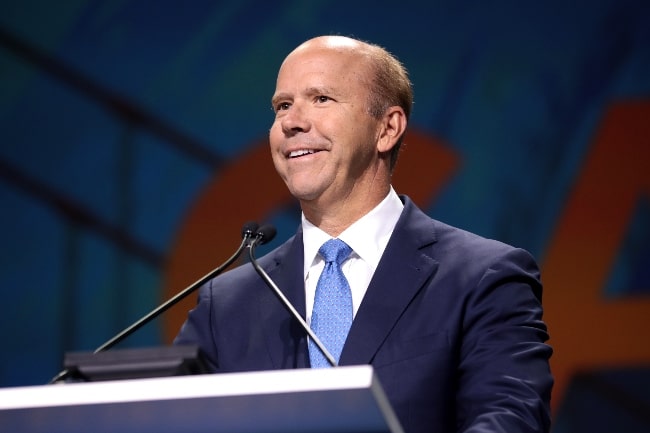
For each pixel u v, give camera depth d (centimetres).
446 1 1200
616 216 1127
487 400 484
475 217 1152
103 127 1236
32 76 1255
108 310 1195
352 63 619
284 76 620
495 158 1160
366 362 528
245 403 341
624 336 1102
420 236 584
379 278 561
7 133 1245
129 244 1206
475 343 522
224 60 1230
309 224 619
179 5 1248
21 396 340
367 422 361
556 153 1150
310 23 1220
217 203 1199
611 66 1157
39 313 1204
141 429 372
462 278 548
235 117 1216
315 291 576
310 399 336
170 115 1227
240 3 1238
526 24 1180
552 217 1140
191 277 1188
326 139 599
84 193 1224
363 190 612
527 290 542
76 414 352
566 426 1095
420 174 1166
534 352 507
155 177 1216
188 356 404
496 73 1177
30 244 1220
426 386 518
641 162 1132
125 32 1252
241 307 589
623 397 1091
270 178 1198
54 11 1267
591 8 1170
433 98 1183
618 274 1116
